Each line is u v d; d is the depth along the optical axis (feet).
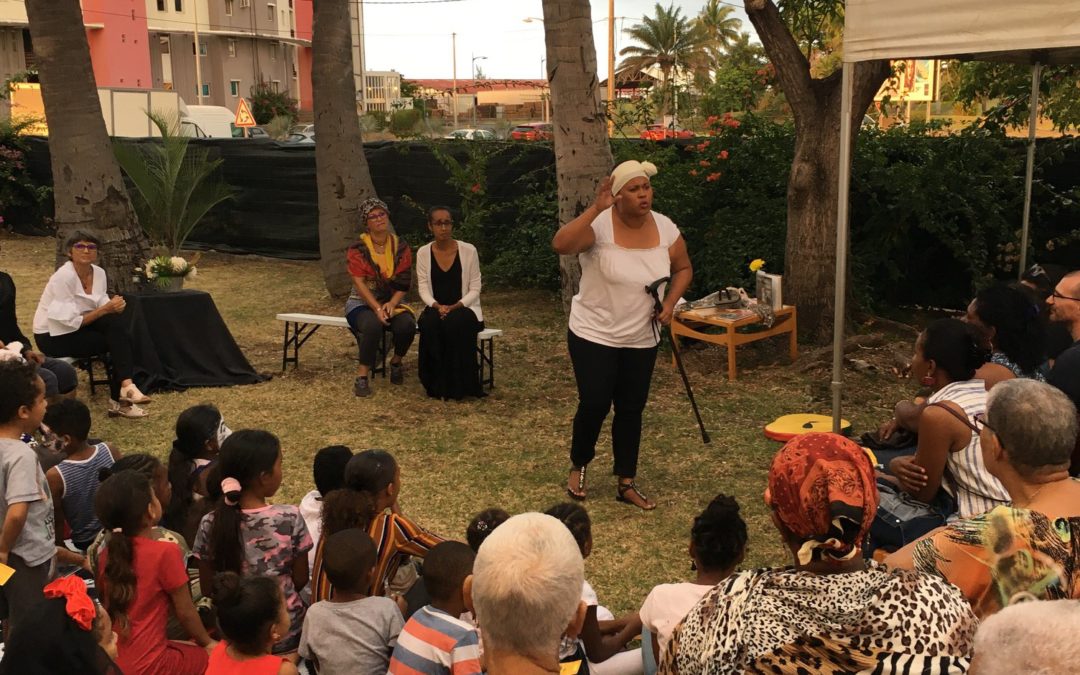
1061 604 4.79
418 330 23.04
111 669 7.35
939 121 31.22
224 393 23.52
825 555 5.84
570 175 27.73
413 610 10.87
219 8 152.76
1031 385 7.53
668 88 41.75
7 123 53.11
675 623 8.86
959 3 13.17
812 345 26.21
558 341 28.37
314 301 35.06
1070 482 7.42
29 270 42.50
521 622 5.71
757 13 25.34
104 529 10.44
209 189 42.98
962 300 30.83
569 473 18.01
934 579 5.93
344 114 34.06
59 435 12.91
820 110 25.40
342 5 33.45
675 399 22.43
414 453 19.22
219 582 8.74
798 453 6.06
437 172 38.88
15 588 10.92
